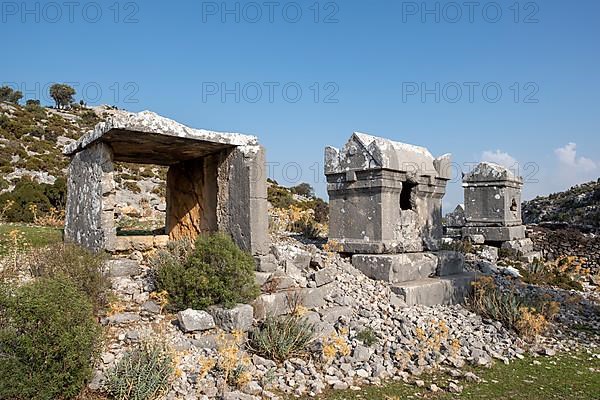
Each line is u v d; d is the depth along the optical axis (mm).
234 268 6586
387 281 8742
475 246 14508
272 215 15320
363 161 9383
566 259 16391
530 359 6656
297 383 5207
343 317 7020
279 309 6844
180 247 7613
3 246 8984
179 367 5016
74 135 42500
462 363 6234
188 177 9562
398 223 9555
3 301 4301
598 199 26719
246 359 5457
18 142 35500
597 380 5824
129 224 15602
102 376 4625
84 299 4715
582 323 9016
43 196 16484
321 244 10938
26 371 4121
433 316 7879
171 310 6418
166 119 7324
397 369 5895
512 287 9977
